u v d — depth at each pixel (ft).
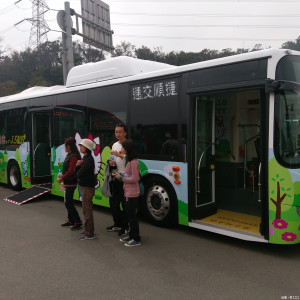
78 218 18.60
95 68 22.90
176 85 17.29
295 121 13.84
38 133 28.66
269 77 13.73
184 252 14.84
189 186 16.75
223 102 20.72
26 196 26.32
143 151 18.95
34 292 11.11
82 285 11.62
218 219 17.38
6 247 15.61
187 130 16.74
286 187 13.55
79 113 23.21
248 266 13.23
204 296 10.76
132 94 19.57
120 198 17.52
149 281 11.89
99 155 21.67
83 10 51.80
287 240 13.60
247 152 20.16
